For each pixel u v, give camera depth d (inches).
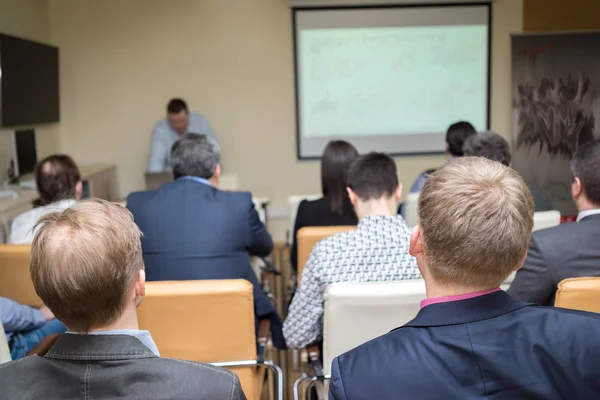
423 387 32.0
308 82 228.5
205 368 35.3
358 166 73.7
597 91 216.8
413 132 233.6
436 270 34.5
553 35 220.1
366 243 65.9
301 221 103.4
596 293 51.9
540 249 58.4
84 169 209.8
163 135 214.8
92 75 224.4
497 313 33.5
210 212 79.8
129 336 34.7
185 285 60.9
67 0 220.2
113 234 34.5
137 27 223.1
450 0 225.8
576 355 31.6
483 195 33.3
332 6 224.1
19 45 179.2
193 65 225.9
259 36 225.8
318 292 67.1
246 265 82.3
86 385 33.2
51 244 33.6
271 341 85.5
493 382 31.5
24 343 75.5
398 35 227.5
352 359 34.6
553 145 223.6
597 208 64.0
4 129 173.5
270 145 232.4
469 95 232.5
